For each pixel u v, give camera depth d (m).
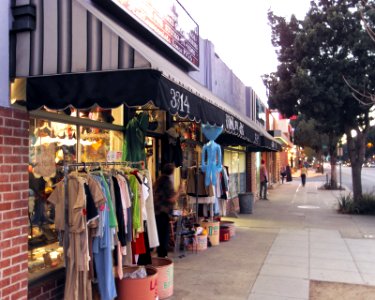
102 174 5.15
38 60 4.39
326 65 14.83
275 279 7.03
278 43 17.00
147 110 7.87
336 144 28.56
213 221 9.81
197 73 10.96
